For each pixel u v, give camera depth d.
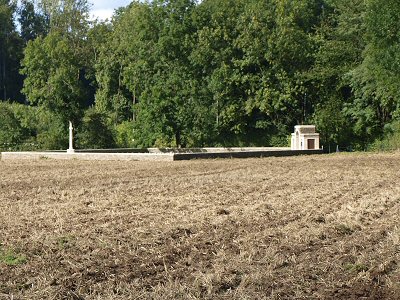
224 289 9.82
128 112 71.75
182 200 19.44
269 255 11.61
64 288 9.63
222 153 43.72
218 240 13.03
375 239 13.20
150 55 65.00
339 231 14.00
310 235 13.52
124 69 67.00
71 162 40.28
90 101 84.94
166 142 61.09
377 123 61.34
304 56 64.06
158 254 11.81
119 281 10.05
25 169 33.91
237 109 63.12
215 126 63.12
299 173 29.19
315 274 10.56
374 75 52.50
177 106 61.22
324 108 62.47
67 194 21.44
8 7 92.75
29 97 61.78
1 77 90.62
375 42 49.12
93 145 59.94
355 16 63.34
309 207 17.67
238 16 65.81
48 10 91.44
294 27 64.56
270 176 27.75
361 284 10.03
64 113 61.22
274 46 62.72
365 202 18.52
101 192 21.98
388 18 47.62
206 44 63.56
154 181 25.86
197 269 10.73
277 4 65.25
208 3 68.94
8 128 60.66
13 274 10.45
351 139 63.25
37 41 62.25
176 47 64.75
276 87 63.53
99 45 79.00
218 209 16.88
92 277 10.28
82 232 13.88
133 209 17.50
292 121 65.38
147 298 9.19
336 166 33.41
